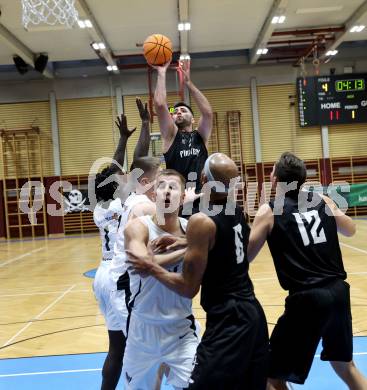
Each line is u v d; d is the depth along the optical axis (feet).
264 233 8.72
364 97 53.88
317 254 8.68
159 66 12.68
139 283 8.14
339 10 44.09
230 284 7.55
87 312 18.78
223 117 56.39
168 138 12.19
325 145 55.26
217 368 7.06
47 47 48.47
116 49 50.72
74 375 12.10
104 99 56.85
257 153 56.13
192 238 7.31
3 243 51.37
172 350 7.85
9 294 23.43
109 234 10.59
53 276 28.07
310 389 10.73
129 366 8.11
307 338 8.45
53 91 56.85
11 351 14.28
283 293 20.12
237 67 56.34
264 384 7.48
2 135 55.62
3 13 39.29
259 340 7.48
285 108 56.08
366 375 11.10
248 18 44.19
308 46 52.26
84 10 38.52
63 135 57.00
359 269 24.85
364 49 55.62
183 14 40.24
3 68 56.70
